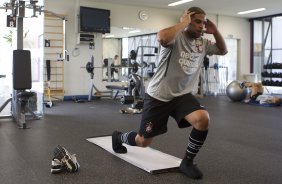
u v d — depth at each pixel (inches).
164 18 387.5
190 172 90.9
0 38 238.8
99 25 339.6
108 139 140.6
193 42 86.3
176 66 85.0
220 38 91.7
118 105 281.6
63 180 89.3
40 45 213.6
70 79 338.3
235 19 440.1
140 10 372.2
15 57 178.9
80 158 111.1
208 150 125.3
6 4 192.7
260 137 151.8
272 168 102.5
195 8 84.5
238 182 88.7
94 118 205.3
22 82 178.9
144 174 94.3
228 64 443.8
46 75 307.4
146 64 361.7
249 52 454.3
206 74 406.3
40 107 212.4
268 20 448.8
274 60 447.8
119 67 357.1
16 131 161.2
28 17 197.2
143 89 240.2
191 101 88.2
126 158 108.7
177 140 140.7
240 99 318.3
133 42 437.4
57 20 325.1
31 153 118.1
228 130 169.2
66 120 197.0
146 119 90.4
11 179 90.1
